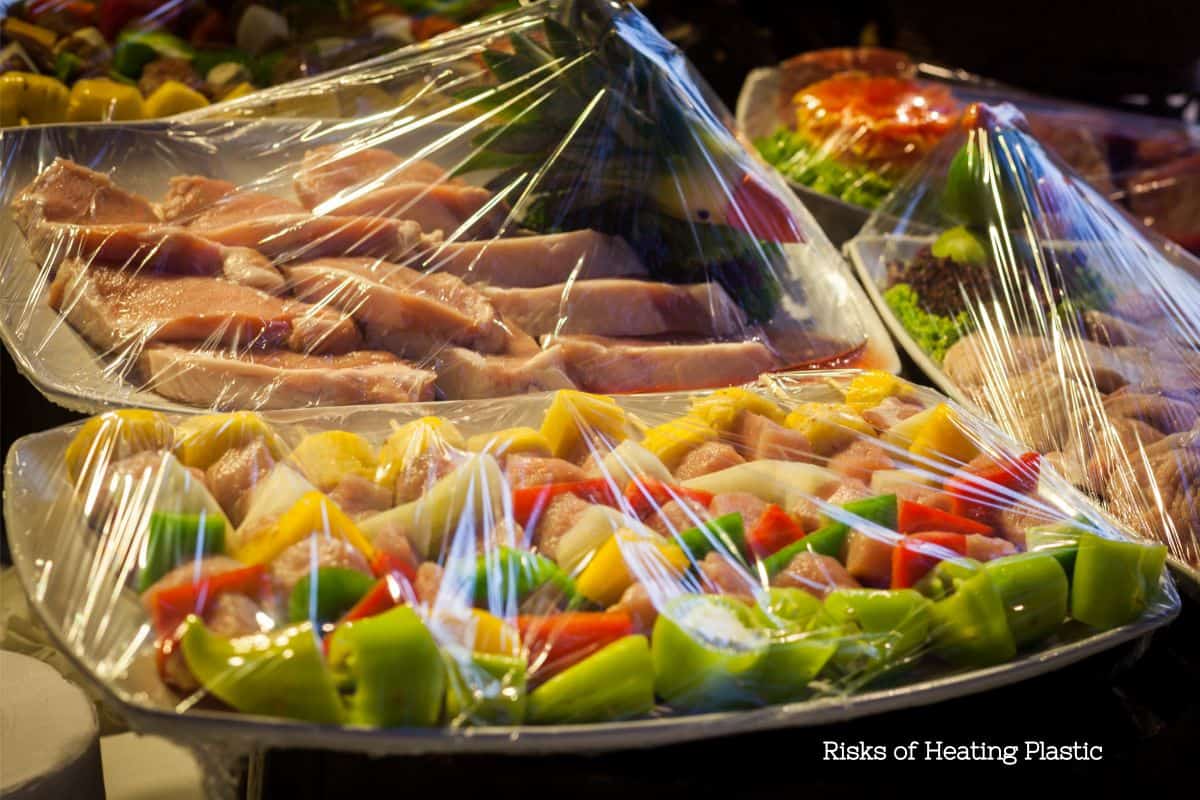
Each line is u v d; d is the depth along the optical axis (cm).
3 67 107
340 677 57
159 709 54
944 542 66
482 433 72
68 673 76
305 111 98
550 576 61
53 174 87
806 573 64
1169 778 70
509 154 92
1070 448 85
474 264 88
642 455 68
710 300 90
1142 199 135
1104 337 97
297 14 118
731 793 62
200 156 96
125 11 114
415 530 63
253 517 62
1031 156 106
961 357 95
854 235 124
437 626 58
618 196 91
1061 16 163
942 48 168
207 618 57
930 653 64
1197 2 156
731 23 151
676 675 59
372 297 81
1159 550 68
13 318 79
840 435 73
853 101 136
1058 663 65
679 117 91
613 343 86
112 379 76
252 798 63
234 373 76
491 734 56
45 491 63
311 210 90
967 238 104
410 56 98
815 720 59
